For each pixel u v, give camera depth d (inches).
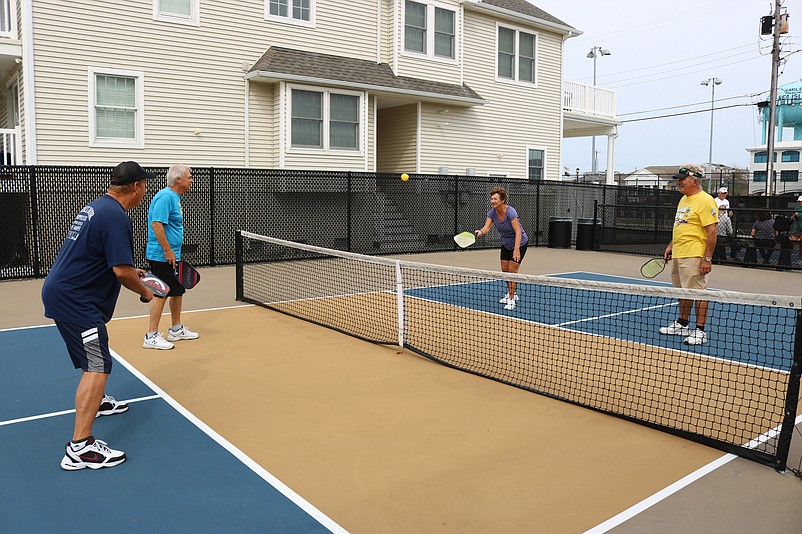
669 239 876.6
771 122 1226.6
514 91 928.3
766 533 137.6
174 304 304.7
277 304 401.7
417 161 829.8
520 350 291.4
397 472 166.9
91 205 169.5
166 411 211.0
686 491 157.9
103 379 169.5
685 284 304.5
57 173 507.5
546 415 212.2
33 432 191.3
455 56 842.2
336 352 290.8
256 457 175.2
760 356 284.4
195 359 275.3
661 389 235.6
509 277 258.5
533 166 969.5
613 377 250.5
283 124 685.9
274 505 147.9
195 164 657.0
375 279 516.4
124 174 172.6
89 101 595.2
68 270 165.8
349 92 724.7
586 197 1002.7
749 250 674.8
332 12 741.9
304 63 698.2
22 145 602.2
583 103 1048.2
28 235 504.1
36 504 147.3
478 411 215.5
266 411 212.4
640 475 167.0
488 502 150.9
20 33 587.8
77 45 586.2
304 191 640.4
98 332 167.6
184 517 141.9
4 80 684.1
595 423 205.2
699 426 199.3
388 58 792.9
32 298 415.2
